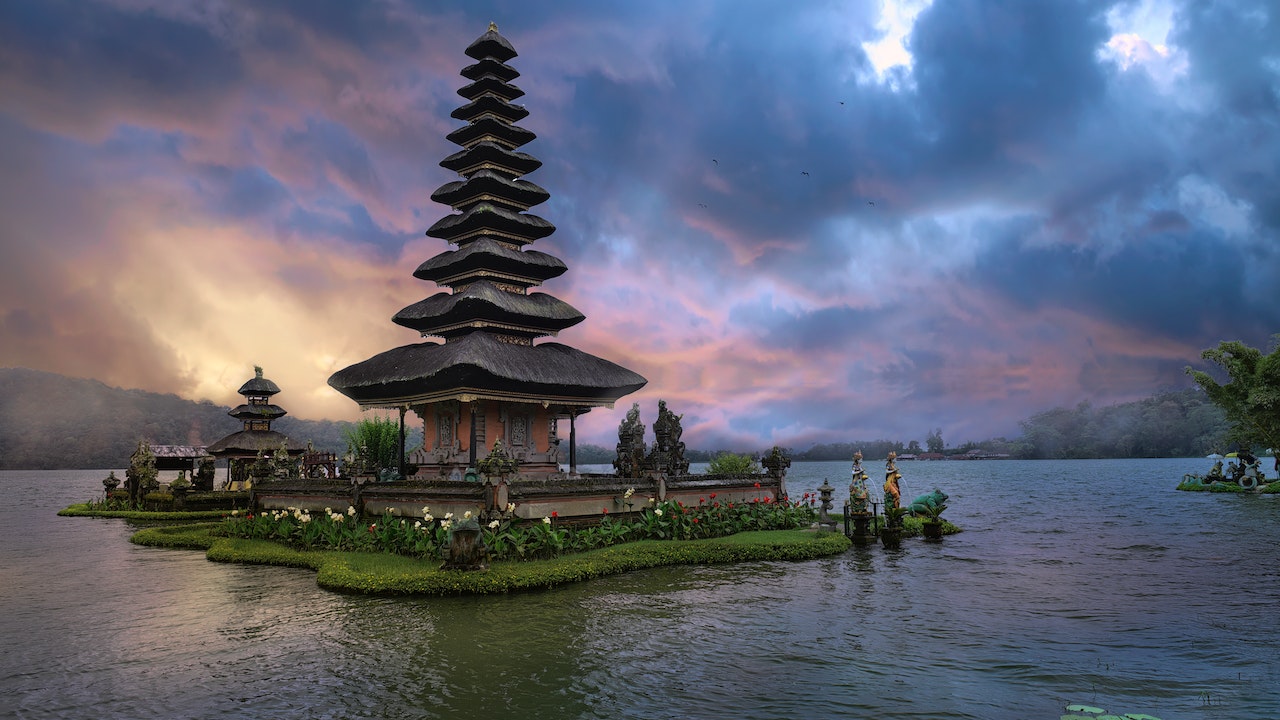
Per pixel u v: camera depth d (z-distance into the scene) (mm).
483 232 33938
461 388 28766
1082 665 12398
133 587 19562
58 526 38156
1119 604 17188
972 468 188250
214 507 43812
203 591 18797
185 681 11539
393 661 12438
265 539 27562
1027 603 17250
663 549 23234
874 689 11109
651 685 11250
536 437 32875
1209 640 14016
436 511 24172
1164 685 11352
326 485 29766
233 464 50750
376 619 15375
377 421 51719
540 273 34906
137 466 47750
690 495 30031
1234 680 11586
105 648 13523
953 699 10695
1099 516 41531
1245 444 62188
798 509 32656
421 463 32344
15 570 22875
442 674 11750
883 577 20672
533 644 13477
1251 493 57281
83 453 159375
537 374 29672
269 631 14570
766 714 10055
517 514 23016
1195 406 153500
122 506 46750
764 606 16766
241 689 11125
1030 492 69938
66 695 10945
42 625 15383
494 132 35188
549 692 10906
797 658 12703
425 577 18297
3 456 154375
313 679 11539
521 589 18375
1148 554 25594
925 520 30547
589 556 21781
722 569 21938
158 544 29219
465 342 29156
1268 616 15992
